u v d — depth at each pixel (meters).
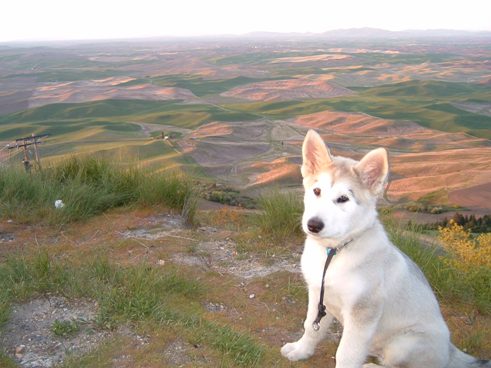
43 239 7.79
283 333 5.84
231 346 5.05
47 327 5.18
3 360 4.55
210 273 7.06
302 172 5.18
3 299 5.37
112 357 4.74
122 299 5.55
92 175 10.25
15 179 9.24
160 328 5.21
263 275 7.15
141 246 7.69
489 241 8.43
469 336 6.10
